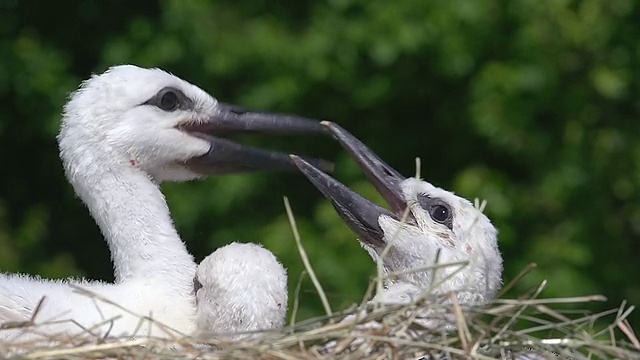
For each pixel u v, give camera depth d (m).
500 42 14.23
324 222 13.70
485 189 14.05
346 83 14.50
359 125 15.23
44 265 14.98
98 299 8.23
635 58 14.23
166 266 8.84
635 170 14.45
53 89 15.05
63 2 15.67
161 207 9.03
